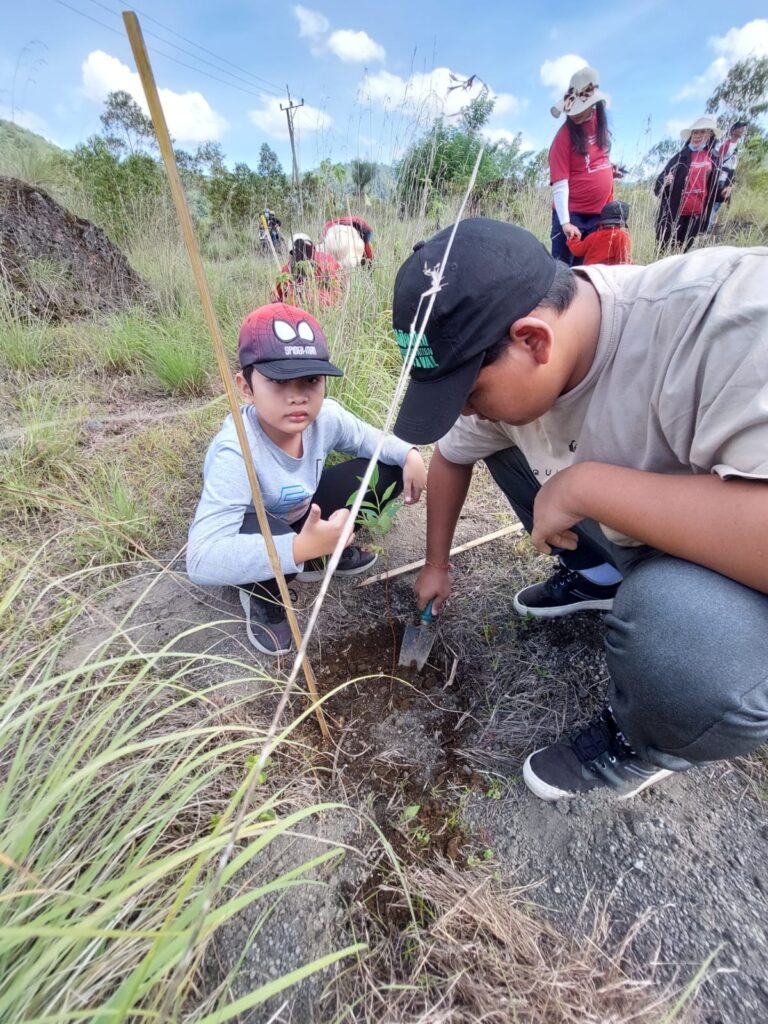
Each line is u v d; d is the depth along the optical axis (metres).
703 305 0.74
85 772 0.68
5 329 3.21
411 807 1.10
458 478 1.37
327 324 2.50
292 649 1.46
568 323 0.82
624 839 1.02
